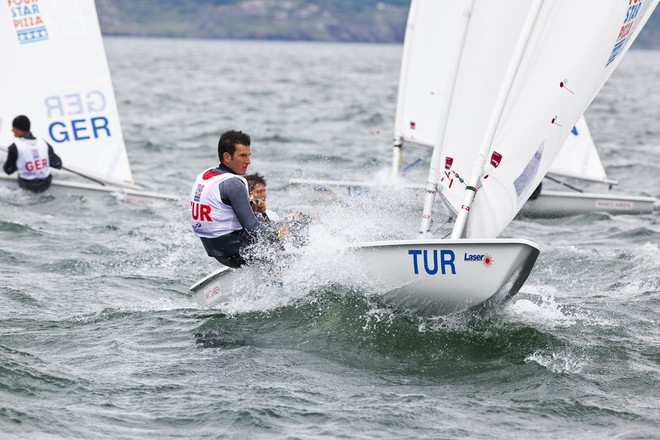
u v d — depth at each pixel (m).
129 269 26.98
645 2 21.30
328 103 95.44
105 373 18.25
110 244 30.09
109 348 19.72
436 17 35.25
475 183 21.03
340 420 16.19
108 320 21.72
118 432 15.69
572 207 37.09
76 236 31.16
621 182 47.56
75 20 37.69
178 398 17.06
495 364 18.88
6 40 37.72
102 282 25.38
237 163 20.77
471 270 19.61
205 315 22.03
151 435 15.60
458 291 20.02
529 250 19.05
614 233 33.62
